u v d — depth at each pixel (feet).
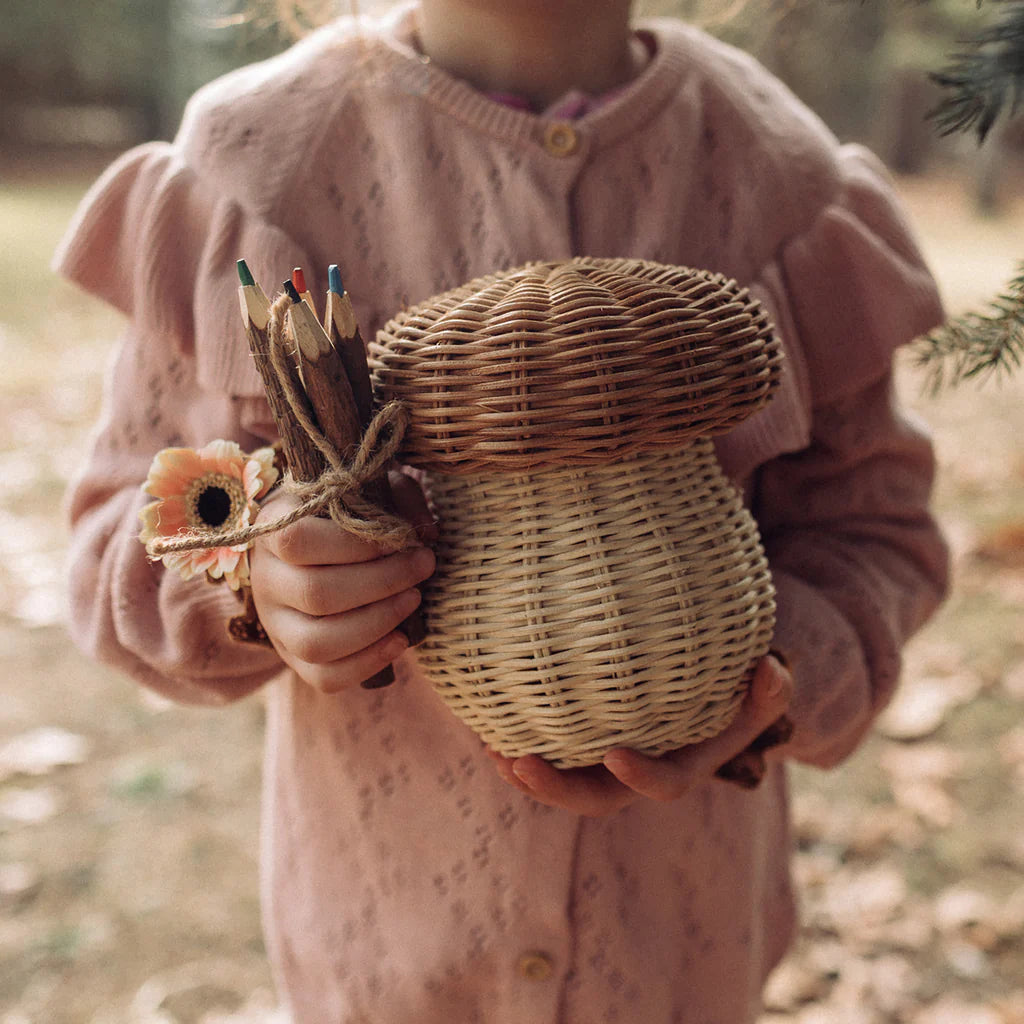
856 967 3.48
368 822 1.89
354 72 1.81
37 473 7.13
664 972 1.93
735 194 1.86
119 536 1.80
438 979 1.88
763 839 2.11
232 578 1.46
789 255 1.88
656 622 1.38
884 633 1.92
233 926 3.58
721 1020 2.02
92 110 26.94
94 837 3.96
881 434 1.98
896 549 2.04
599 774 1.53
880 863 3.91
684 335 1.32
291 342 1.34
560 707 1.39
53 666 5.06
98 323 11.10
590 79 1.88
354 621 1.41
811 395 1.94
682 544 1.41
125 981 3.35
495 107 1.77
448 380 1.32
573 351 1.29
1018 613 5.52
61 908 3.62
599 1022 1.88
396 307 1.79
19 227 16.10
